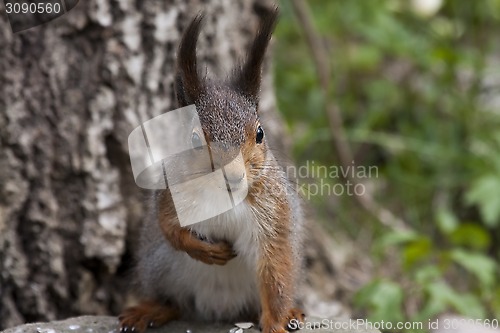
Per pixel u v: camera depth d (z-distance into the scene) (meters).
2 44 9.72
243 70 8.31
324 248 12.41
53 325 8.40
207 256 7.97
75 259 10.34
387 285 10.36
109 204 10.35
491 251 13.23
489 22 15.48
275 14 8.31
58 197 10.20
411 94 14.89
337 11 15.08
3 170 9.86
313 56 13.41
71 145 10.15
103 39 10.23
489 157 13.57
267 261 8.21
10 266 10.05
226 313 8.84
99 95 10.23
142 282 9.07
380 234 13.23
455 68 14.67
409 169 14.05
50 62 10.02
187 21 10.66
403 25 14.81
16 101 9.85
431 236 13.36
